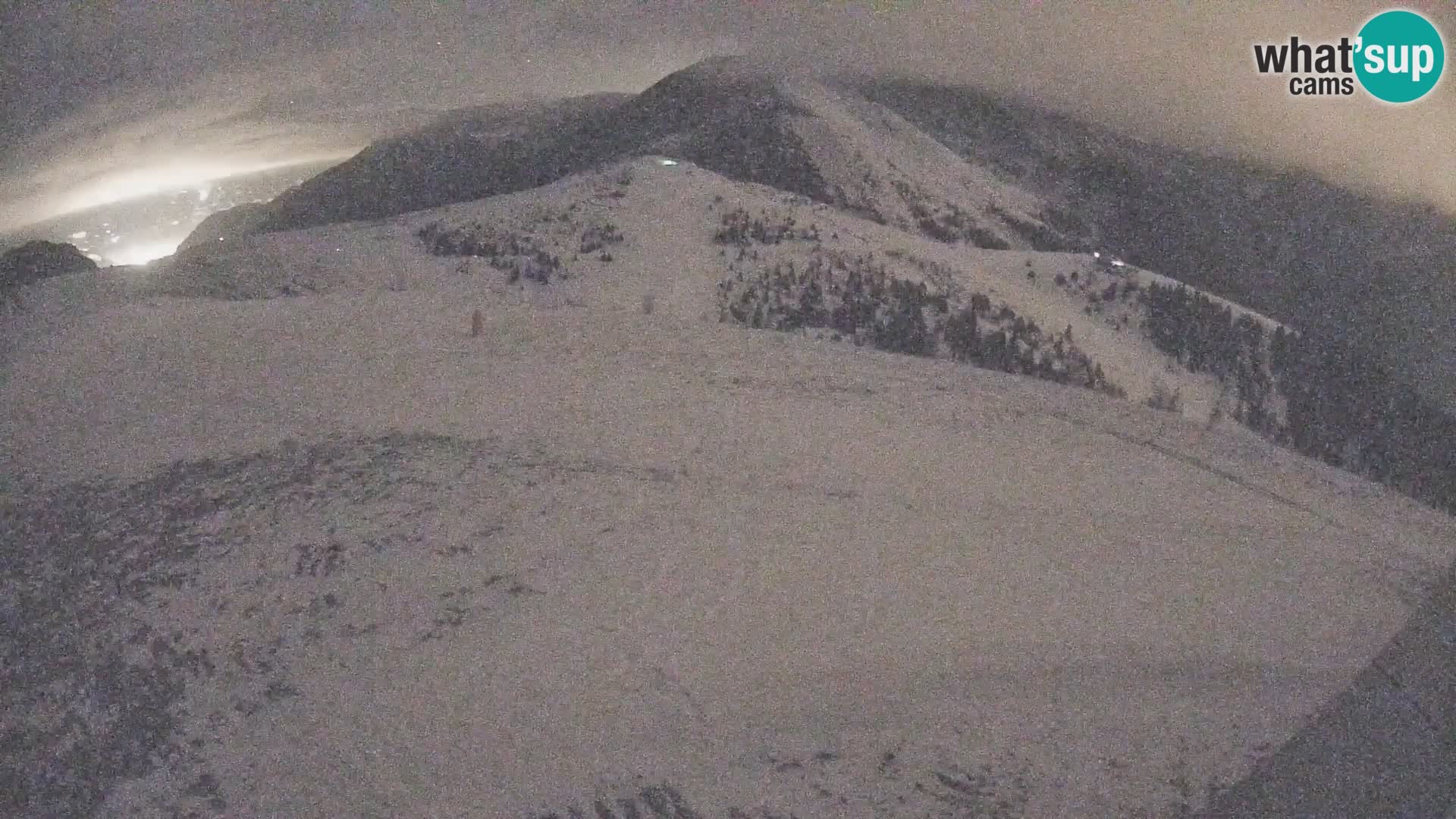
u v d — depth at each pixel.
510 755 8.91
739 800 8.43
